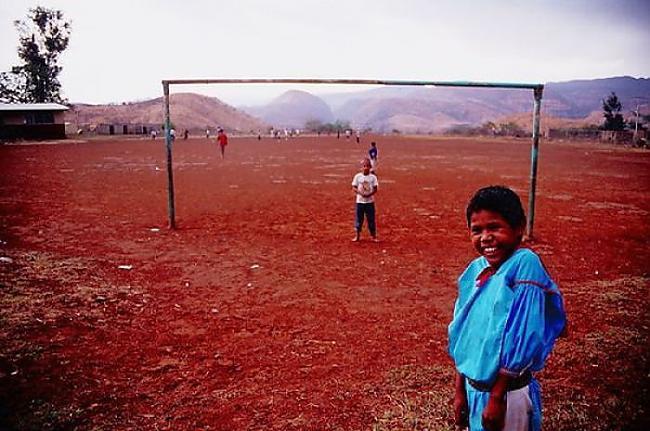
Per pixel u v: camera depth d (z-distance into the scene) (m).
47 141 53.84
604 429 3.81
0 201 15.73
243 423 3.89
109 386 4.45
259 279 7.93
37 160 32.38
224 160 36.34
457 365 2.28
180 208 15.08
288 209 15.22
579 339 5.53
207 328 5.86
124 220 12.96
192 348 5.30
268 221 13.18
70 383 4.48
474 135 102.69
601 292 7.28
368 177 10.60
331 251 9.91
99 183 21.17
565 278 8.07
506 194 2.18
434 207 15.90
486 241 2.19
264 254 9.59
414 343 5.49
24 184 20.27
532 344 1.96
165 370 4.78
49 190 18.67
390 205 16.27
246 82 10.23
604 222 13.39
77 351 5.16
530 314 1.99
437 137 96.69
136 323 5.98
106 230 11.61
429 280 8.00
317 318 6.24
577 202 17.17
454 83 9.53
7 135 53.00
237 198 17.47
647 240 11.16
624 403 4.17
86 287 7.22
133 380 4.57
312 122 144.25
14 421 3.83
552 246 10.45
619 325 5.98
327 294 7.21
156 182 21.94
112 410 4.05
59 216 13.32
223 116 163.00
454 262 9.15
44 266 8.25
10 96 71.81
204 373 4.73
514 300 2.03
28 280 7.46
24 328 5.66
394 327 5.97
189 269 8.45
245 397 4.28
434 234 11.68
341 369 4.82
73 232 11.28
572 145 61.12
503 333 2.02
